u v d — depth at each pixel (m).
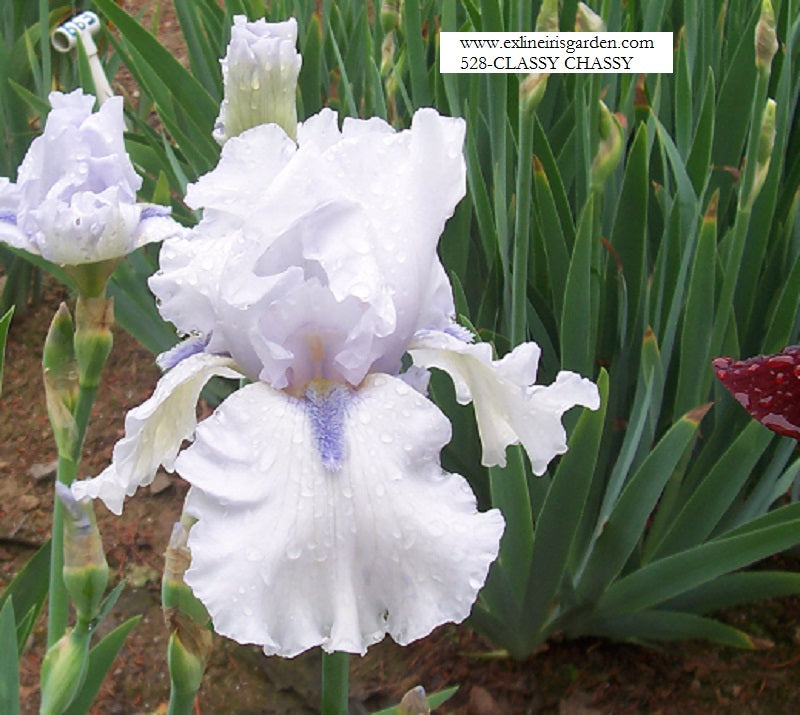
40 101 3.02
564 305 2.29
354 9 3.54
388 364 1.36
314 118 1.40
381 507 1.20
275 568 1.16
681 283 2.38
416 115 1.34
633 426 2.41
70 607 2.83
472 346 1.34
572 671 2.63
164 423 1.35
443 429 1.26
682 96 2.59
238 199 1.33
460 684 2.61
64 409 1.42
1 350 1.75
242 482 1.19
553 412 1.37
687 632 2.45
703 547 2.17
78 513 1.27
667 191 2.62
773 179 2.54
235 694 2.60
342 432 1.25
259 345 1.28
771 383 1.55
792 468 2.40
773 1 2.93
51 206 1.32
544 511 2.17
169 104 3.32
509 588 2.37
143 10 4.41
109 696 2.58
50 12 3.91
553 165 2.59
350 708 2.57
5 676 1.51
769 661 2.67
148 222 1.41
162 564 2.96
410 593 1.19
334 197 1.28
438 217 1.36
